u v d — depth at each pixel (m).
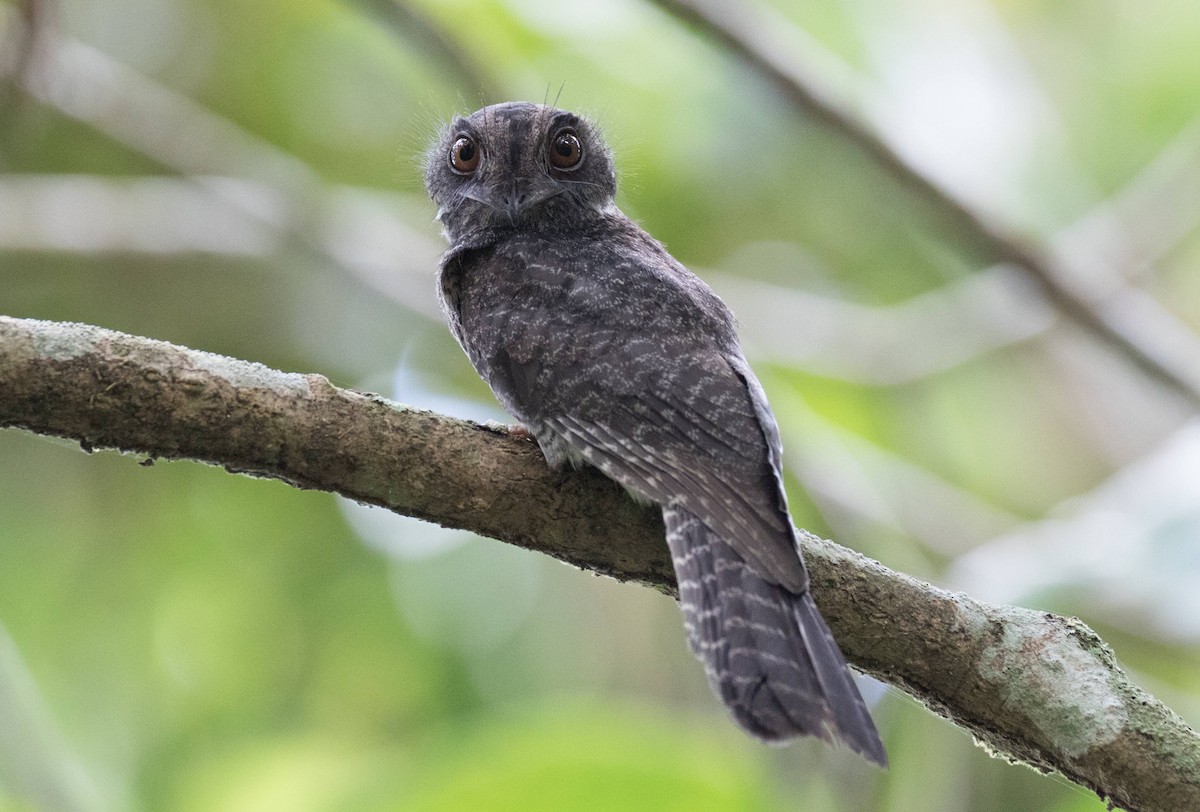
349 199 13.59
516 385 7.50
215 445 6.17
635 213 13.42
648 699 12.23
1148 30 14.18
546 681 12.45
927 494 12.68
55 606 12.98
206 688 12.75
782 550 6.37
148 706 12.68
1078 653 6.54
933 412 14.19
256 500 13.20
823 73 12.03
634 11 13.11
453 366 13.59
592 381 7.26
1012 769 10.81
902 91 13.95
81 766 11.27
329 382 6.37
